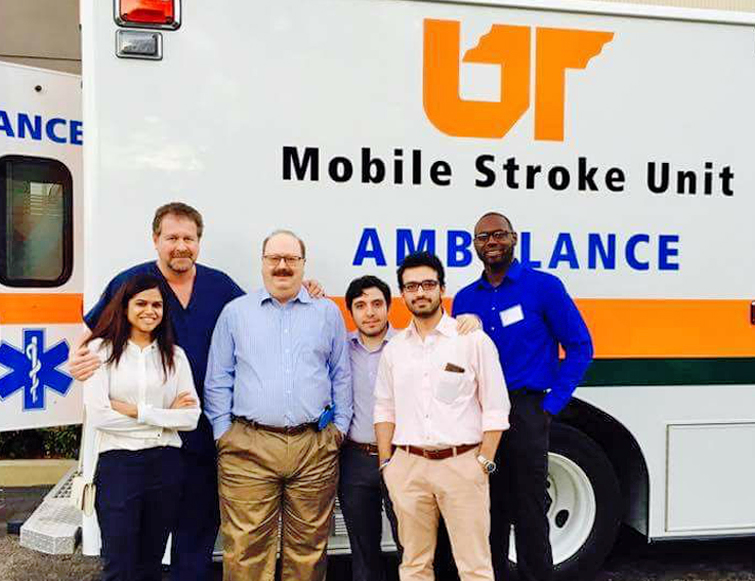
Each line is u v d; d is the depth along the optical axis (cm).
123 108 339
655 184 389
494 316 338
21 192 432
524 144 376
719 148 395
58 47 639
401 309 368
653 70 387
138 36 338
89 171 337
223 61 347
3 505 555
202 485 338
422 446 301
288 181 355
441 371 302
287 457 313
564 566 396
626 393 387
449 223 371
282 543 330
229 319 319
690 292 393
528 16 374
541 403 336
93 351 294
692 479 393
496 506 345
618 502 401
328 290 361
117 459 296
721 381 395
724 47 394
